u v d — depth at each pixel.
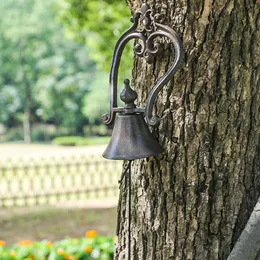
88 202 11.21
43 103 29.86
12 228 8.78
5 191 12.52
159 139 2.16
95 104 28.50
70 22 9.84
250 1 2.04
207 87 2.08
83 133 30.08
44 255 5.60
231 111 2.10
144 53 2.12
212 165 2.13
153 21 2.06
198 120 2.10
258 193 2.18
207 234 2.18
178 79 2.10
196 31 2.04
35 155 21.36
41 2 30.42
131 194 2.32
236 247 2.14
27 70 30.56
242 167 2.15
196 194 2.16
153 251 2.26
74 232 8.36
